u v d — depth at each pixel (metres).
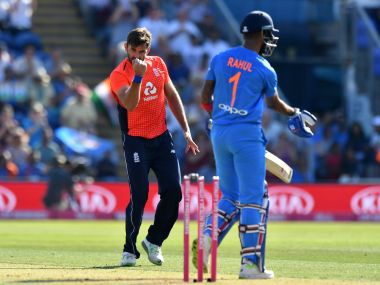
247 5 84.12
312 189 68.94
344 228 58.81
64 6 86.75
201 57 78.38
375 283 25.19
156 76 30.17
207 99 27.19
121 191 68.00
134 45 29.58
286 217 69.06
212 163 69.50
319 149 74.38
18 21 78.12
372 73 82.62
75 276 26.50
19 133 68.81
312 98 83.81
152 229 30.58
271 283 24.58
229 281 24.94
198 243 24.56
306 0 86.44
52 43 83.69
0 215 67.50
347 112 82.75
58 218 67.12
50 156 68.69
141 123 30.14
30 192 67.50
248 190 25.91
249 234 25.89
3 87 72.62
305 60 83.69
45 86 73.75
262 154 26.09
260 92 26.19
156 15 79.25
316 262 33.25
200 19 81.88
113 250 38.56
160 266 30.38
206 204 68.38
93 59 83.38
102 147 71.25
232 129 26.03
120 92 29.66
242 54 26.36
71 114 72.38
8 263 31.47
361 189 68.69
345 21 84.88
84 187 68.00
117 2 82.12
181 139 70.75
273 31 26.66
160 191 30.50
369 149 74.06
